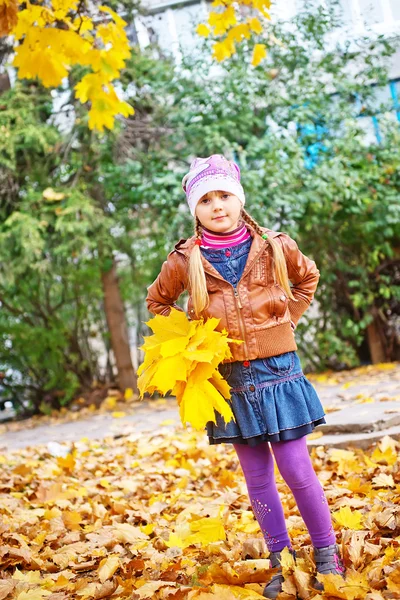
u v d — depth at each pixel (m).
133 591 2.63
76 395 10.42
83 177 9.67
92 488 4.68
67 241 9.41
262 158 9.27
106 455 5.91
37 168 9.56
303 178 8.97
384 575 2.52
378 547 2.75
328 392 7.28
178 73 9.40
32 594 2.71
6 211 9.80
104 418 8.48
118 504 4.08
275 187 8.73
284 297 2.73
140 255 9.91
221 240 2.78
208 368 2.57
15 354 10.42
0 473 5.41
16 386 10.49
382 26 10.18
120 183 9.45
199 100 9.24
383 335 9.83
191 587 2.60
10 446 7.24
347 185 8.85
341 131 9.72
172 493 4.38
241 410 2.68
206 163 2.83
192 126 9.10
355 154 9.47
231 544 3.16
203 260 2.76
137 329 10.55
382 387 6.74
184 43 10.17
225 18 4.37
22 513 4.09
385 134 9.56
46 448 6.56
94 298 10.48
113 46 3.80
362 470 4.13
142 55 9.62
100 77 3.79
